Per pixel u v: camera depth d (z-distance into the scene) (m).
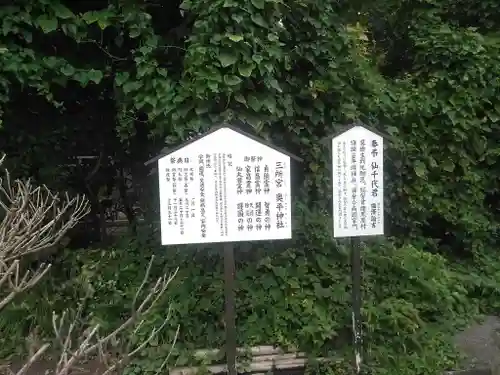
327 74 5.37
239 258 5.06
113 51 5.38
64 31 4.84
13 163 5.81
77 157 6.34
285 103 4.95
